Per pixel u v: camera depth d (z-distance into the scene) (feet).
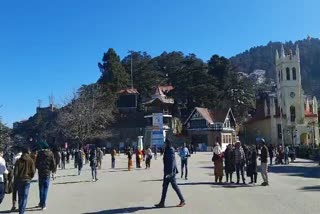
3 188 44.75
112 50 388.16
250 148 73.20
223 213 41.01
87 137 292.20
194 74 367.45
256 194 55.47
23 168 42.47
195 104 360.69
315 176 84.48
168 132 321.73
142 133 326.44
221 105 358.84
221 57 402.52
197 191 60.23
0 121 195.31
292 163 136.56
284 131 317.01
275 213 40.01
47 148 49.03
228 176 77.71
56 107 362.74
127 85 392.27
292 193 55.67
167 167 46.29
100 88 328.90
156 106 341.62
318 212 39.83
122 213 43.16
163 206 46.37
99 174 104.63
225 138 311.47
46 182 48.37
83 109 292.81
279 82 328.90
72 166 152.46
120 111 356.38
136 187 70.13
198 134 309.42
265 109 334.85
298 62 317.83
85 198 57.57
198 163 140.05
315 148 163.84
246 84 418.72
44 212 46.01
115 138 331.16
